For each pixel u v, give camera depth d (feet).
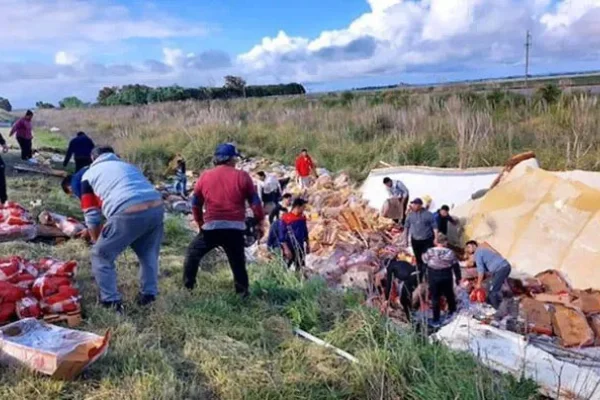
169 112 87.97
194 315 15.60
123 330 14.23
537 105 58.59
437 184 38.19
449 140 50.65
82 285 17.38
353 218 36.19
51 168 46.62
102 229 15.76
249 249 28.68
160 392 11.32
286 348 14.15
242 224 17.79
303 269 22.41
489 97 68.18
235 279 17.95
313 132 62.64
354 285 22.30
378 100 82.17
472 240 29.66
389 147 52.60
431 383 11.98
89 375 12.00
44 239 23.26
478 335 16.07
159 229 16.44
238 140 63.05
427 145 49.16
